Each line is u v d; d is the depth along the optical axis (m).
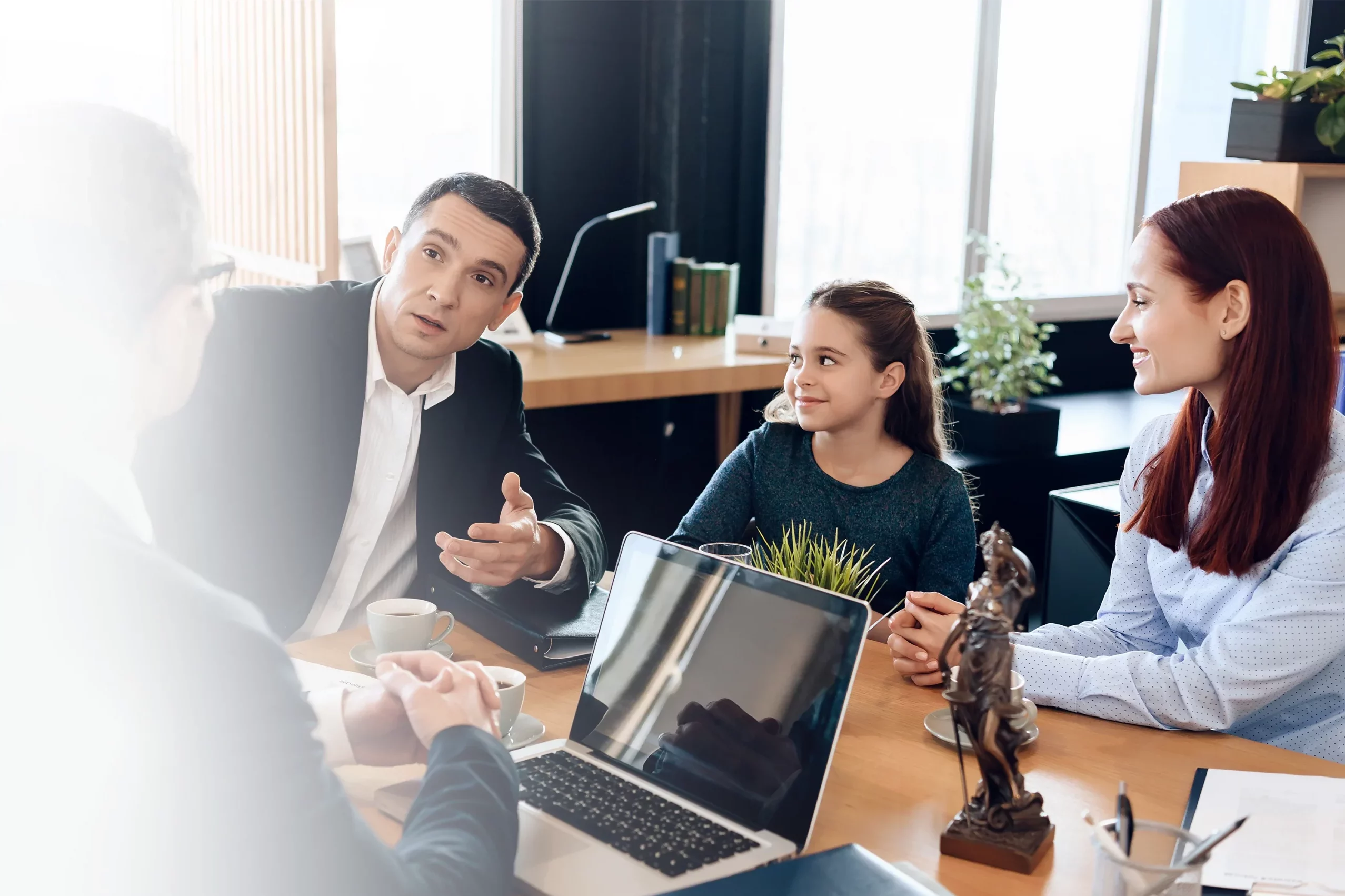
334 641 1.55
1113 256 5.07
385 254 1.92
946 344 4.67
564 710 1.36
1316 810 1.14
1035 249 4.88
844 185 4.36
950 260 4.66
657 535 4.19
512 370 2.00
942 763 1.25
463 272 1.76
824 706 1.08
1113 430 4.14
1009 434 3.74
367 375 1.83
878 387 1.95
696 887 0.96
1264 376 1.44
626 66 3.96
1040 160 4.82
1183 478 1.56
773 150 4.11
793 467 2.05
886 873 0.99
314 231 2.64
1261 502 1.43
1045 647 1.65
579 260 4.01
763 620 1.16
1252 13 5.09
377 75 3.61
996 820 1.06
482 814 0.90
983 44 4.54
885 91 4.38
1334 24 5.21
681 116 3.93
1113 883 0.90
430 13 3.66
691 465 4.12
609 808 1.10
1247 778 1.22
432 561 1.88
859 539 1.98
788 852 1.04
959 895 1.00
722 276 3.86
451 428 1.89
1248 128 3.41
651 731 1.18
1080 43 4.80
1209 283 1.46
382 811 1.10
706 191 4.03
